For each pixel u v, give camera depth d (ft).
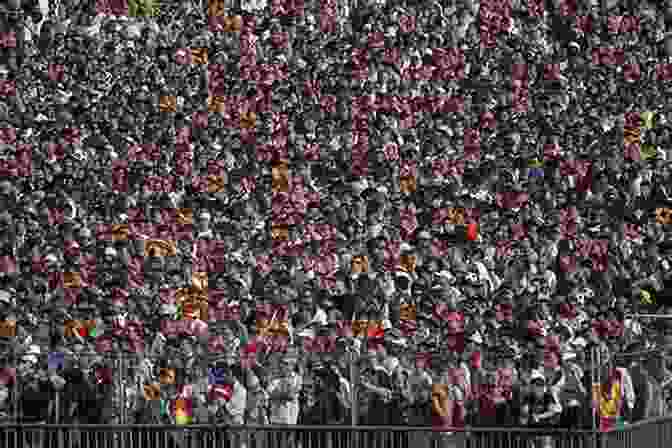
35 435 307.78
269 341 331.16
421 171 439.22
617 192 423.64
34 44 513.86
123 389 306.76
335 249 386.32
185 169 442.91
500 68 499.51
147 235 400.88
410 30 516.32
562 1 526.57
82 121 474.08
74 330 342.23
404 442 299.79
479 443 296.30
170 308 356.59
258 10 527.40
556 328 333.62
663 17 521.65
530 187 424.05
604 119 472.85
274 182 435.53
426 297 349.20
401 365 301.84
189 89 492.54
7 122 472.44
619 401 293.43
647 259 385.29
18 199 426.92
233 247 393.70
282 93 489.26
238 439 303.27
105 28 516.73
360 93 482.28
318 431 301.84
